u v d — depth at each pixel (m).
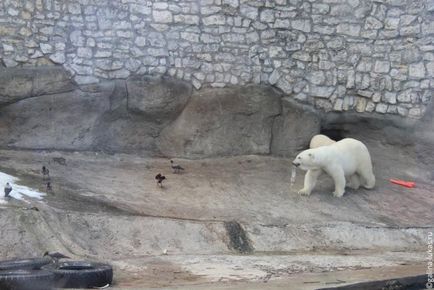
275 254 8.47
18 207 7.93
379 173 11.85
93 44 11.35
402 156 12.16
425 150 12.05
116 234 8.12
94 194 9.41
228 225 8.76
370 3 12.19
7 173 9.67
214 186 10.48
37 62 11.11
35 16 11.09
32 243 7.49
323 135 12.03
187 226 8.52
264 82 12.10
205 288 6.43
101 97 11.39
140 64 11.59
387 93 12.21
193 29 11.83
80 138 11.36
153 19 11.64
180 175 10.88
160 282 6.78
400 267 7.88
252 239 8.73
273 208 9.82
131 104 11.54
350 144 10.79
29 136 11.08
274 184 10.79
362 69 12.26
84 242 7.88
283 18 12.12
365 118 12.30
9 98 10.90
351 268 7.78
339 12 12.23
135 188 10.00
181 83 11.77
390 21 12.20
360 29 12.23
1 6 10.91
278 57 12.13
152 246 8.14
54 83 11.12
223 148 11.84
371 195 10.86
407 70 12.17
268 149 12.05
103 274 6.50
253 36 12.04
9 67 10.96
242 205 9.82
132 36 11.54
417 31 12.14
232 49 11.98
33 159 10.73
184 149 11.74
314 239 9.03
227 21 11.95
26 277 6.15
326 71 12.26
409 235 9.57
